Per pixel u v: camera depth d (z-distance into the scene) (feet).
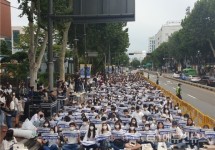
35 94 68.28
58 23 68.49
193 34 231.30
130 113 60.18
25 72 119.24
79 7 61.77
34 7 76.43
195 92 165.68
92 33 171.73
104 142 40.81
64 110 63.77
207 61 298.76
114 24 201.87
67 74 176.65
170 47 408.67
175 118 57.88
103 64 220.84
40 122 49.93
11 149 35.09
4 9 91.15
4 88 76.13
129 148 38.93
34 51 84.79
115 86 122.72
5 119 50.16
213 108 102.94
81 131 44.42
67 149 40.55
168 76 368.07
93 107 62.34
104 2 61.36
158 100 80.59
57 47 170.91
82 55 174.29
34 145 41.52
